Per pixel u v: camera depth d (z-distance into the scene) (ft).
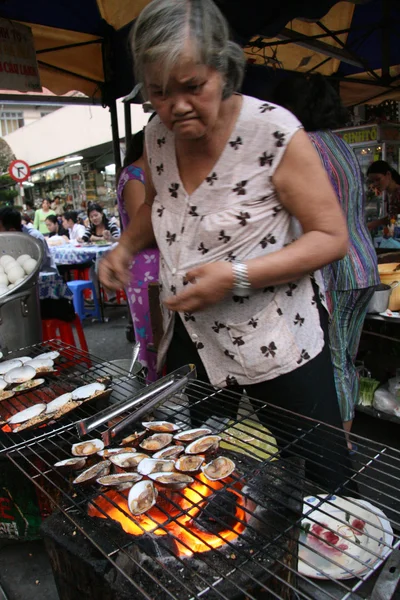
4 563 5.43
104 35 11.15
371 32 13.32
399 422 8.09
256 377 4.24
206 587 2.60
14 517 5.09
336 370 6.39
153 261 6.77
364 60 14.01
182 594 2.57
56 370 5.47
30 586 5.09
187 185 4.04
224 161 3.79
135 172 6.53
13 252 8.56
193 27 3.00
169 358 4.91
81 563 2.84
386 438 8.21
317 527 3.83
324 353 4.43
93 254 18.02
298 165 3.63
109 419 3.75
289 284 4.08
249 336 4.08
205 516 3.24
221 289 3.56
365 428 8.61
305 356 4.23
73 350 6.13
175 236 4.18
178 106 3.22
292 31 11.83
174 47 2.97
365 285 6.12
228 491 3.38
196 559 2.79
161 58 3.02
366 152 14.89
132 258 4.90
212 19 3.13
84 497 3.30
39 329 7.90
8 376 5.31
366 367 8.84
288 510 3.13
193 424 4.48
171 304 3.69
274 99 6.05
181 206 4.09
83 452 3.83
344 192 5.84
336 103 5.88
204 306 3.65
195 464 3.48
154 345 6.18
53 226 28.19
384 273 8.21
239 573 2.68
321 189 3.64
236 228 3.89
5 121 72.59
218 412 4.15
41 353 6.38
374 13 13.41
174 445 3.87
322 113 5.79
